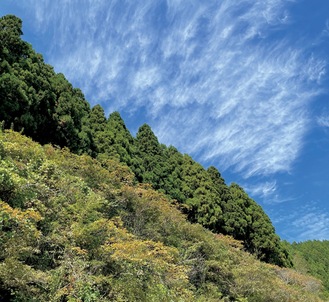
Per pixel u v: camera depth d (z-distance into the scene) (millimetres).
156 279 9328
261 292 14172
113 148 22312
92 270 8203
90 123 23828
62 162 13352
